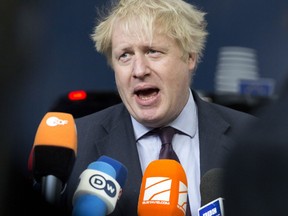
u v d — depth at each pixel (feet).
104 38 9.11
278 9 22.30
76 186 7.62
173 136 9.13
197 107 9.61
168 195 6.94
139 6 8.75
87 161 8.96
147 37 8.66
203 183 7.81
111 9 9.05
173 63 8.86
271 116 3.95
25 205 3.79
